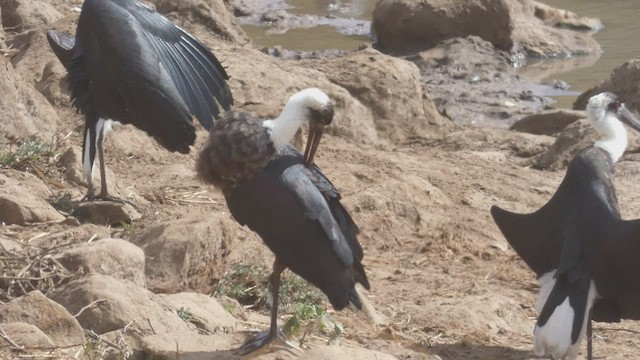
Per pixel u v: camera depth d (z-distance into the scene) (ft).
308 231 29.55
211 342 30.07
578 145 64.39
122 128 54.80
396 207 52.60
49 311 29.43
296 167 30.14
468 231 52.80
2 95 49.96
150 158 53.83
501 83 93.50
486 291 44.47
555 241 36.68
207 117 37.63
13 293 33.14
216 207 47.96
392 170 59.16
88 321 30.27
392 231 50.96
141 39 37.14
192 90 37.52
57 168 48.29
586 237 35.32
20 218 40.91
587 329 35.86
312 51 98.89
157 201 47.62
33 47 64.49
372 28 105.60
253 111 61.00
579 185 36.37
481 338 38.11
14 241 36.70
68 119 55.67
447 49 98.48
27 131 50.52
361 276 31.09
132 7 38.14
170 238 36.52
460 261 48.93
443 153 65.92
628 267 34.55
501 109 85.87
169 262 36.14
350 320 37.29
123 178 50.11
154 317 30.78
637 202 57.52
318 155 59.72
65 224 41.39
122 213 43.83
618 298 35.35
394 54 100.48
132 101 37.19
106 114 40.09
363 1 121.90
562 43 103.24
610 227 34.78
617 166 62.08
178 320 31.19
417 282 44.78
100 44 37.78
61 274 33.42
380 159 60.95
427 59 97.40
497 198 58.08
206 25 75.77
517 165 65.82
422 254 49.16
